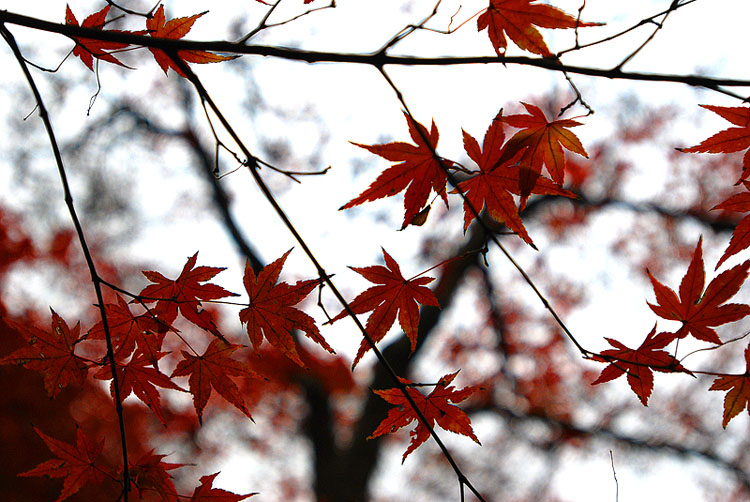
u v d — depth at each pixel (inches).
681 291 52.2
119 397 52.3
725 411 52.1
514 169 51.8
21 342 183.8
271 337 52.9
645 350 52.3
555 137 51.4
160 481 53.6
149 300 52.9
